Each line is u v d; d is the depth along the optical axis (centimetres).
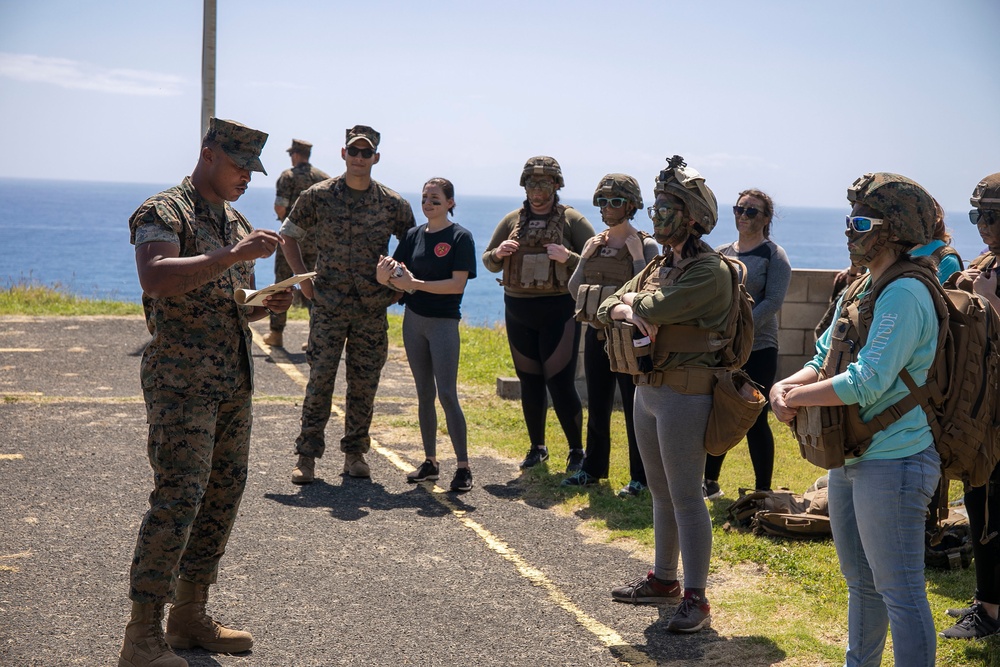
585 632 432
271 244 356
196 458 371
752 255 621
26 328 1255
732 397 409
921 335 320
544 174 675
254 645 409
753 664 400
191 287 355
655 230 419
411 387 1014
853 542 352
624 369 432
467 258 649
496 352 1216
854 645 357
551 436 811
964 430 327
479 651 410
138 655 364
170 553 365
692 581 434
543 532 576
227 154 381
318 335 659
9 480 628
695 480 430
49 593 450
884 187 325
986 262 439
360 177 660
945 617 447
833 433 328
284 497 626
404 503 626
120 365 1052
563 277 675
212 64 1274
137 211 369
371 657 401
